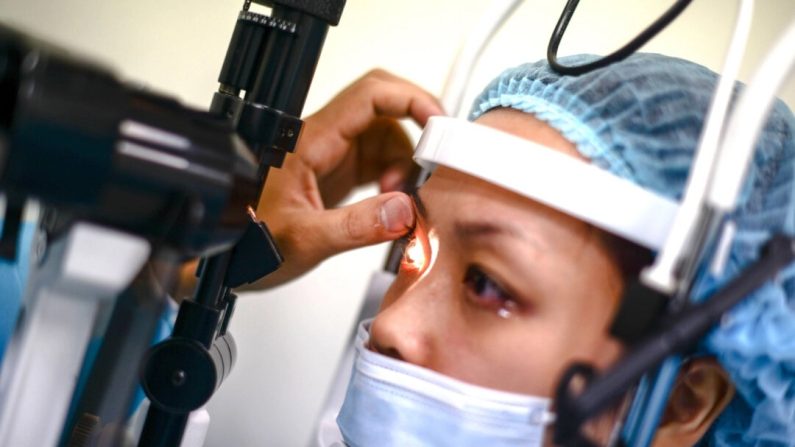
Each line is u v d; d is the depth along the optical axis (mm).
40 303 449
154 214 409
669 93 757
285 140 626
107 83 391
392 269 974
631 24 1253
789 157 765
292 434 1332
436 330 756
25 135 359
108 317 522
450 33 1282
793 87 1172
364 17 1290
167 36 1271
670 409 789
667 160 731
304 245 924
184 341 597
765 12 1212
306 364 1335
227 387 1323
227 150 431
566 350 726
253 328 1325
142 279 473
